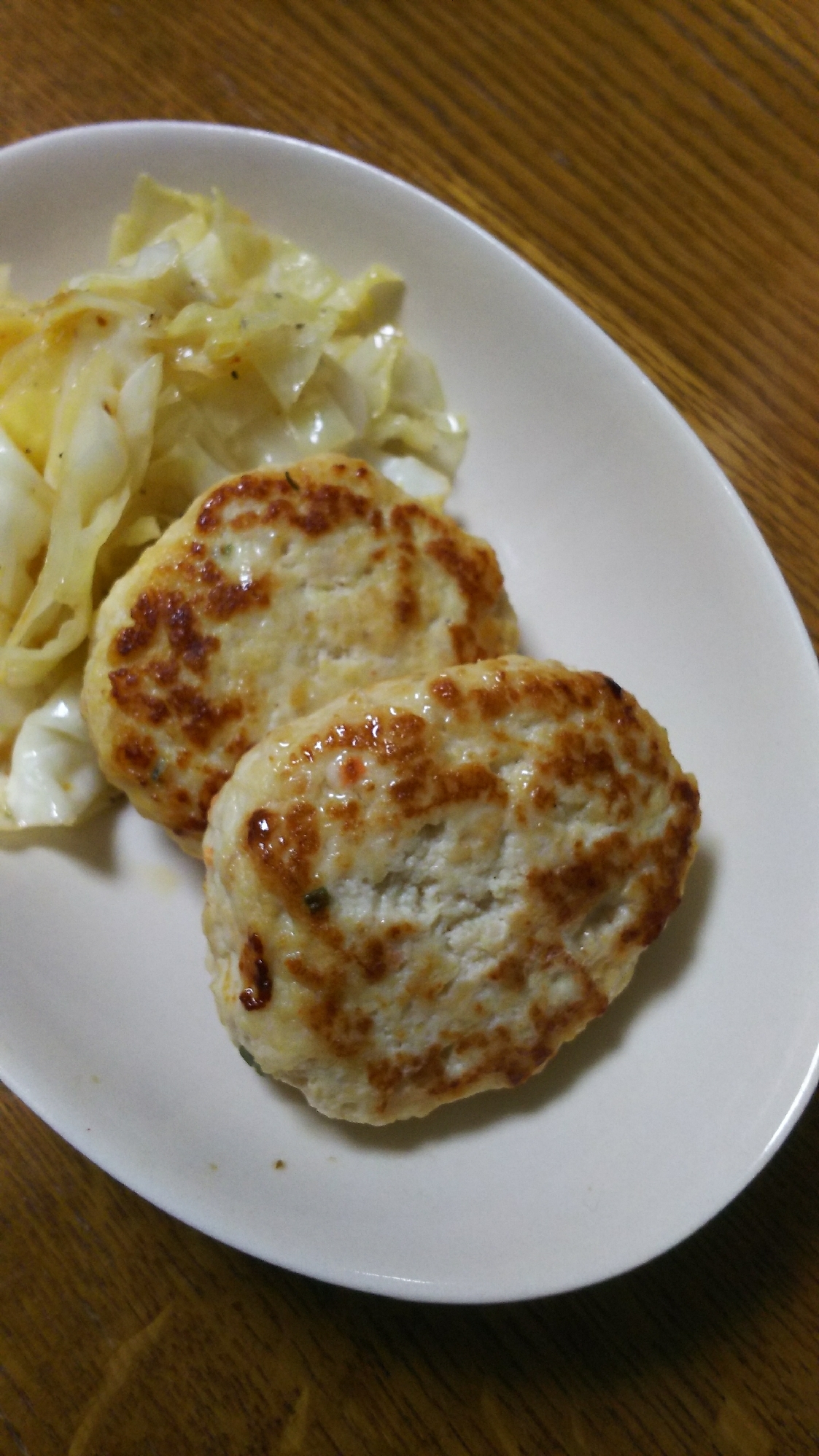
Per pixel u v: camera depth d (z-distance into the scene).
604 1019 0.29
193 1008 0.29
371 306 0.31
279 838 0.25
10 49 0.31
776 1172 0.30
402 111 0.32
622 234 0.32
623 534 0.31
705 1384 0.29
